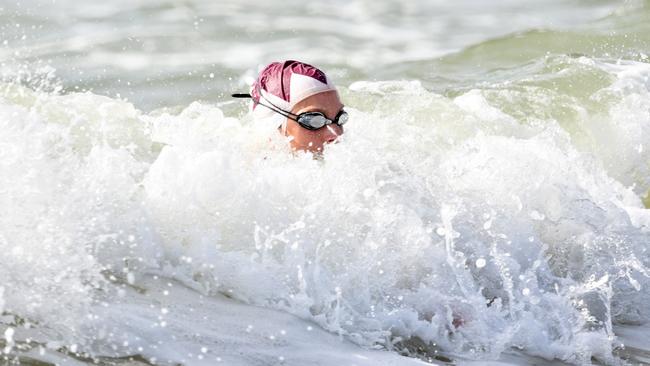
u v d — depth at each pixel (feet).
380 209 42.55
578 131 66.49
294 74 47.78
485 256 43.75
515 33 103.96
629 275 45.44
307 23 130.41
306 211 42.14
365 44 119.03
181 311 36.70
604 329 43.24
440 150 52.54
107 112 53.93
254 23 127.65
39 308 34.63
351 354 36.27
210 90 90.79
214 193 41.81
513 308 41.52
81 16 123.24
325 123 46.88
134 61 102.32
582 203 47.83
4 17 117.80
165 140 48.70
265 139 47.60
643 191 63.77
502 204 46.24
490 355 39.01
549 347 40.37
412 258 41.73
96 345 33.47
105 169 41.27
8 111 41.09
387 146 50.80
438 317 40.24
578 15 139.23
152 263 39.58
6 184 37.99
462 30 131.03
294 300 38.91
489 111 66.44
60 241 37.14
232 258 40.04
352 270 40.73
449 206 44.24
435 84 85.87
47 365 31.89
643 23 103.45
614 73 77.92
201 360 33.63
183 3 136.56
